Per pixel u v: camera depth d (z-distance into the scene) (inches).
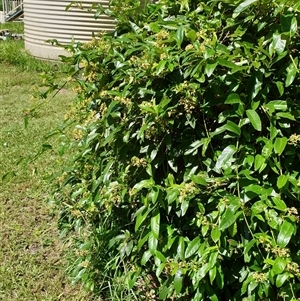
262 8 71.5
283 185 67.7
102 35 99.2
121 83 87.4
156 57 77.0
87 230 116.0
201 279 75.5
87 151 97.3
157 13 95.4
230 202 69.2
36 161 174.1
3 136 203.6
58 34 396.8
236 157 73.7
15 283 106.1
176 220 83.7
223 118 74.2
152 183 77.8
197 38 74.6
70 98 282.8
